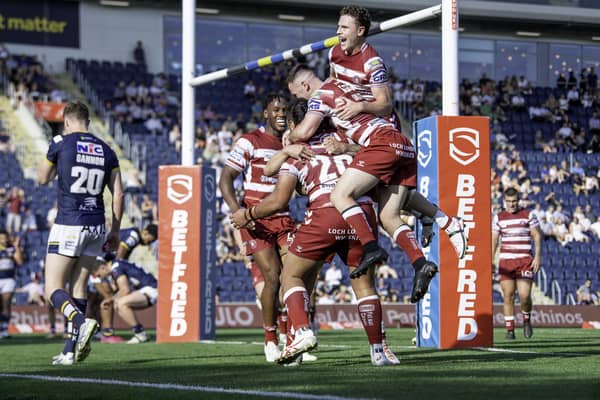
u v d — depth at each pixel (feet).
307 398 20.56
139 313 82.79
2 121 128.47
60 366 32.99
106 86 139.85
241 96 146.41
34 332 80.33
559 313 91.35
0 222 104.99
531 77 146.00
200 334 54.08
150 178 118.21
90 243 34.55
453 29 41.78
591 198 126.00
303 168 31.04
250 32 151.94
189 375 27.86
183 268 54.19
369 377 25.96
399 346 43.78
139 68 144.87
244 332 72.08
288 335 33.22
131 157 124.88
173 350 43.68
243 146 38.88
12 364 34.58
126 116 135.13
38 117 130.62
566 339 54.65
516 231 56.39
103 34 146.61
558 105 145.38
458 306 41.39
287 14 151.23
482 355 35.78
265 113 39.22
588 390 22.16
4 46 139.33
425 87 148.56
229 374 27.99
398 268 107.04
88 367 32.27
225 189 38.81
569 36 142.20
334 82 31.04
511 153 132.26
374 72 30.53
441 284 41.22
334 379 25.41
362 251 30.14
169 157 123.95
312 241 29.55
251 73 150.10
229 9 149.28
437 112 147.33
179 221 54.39
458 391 22.06
